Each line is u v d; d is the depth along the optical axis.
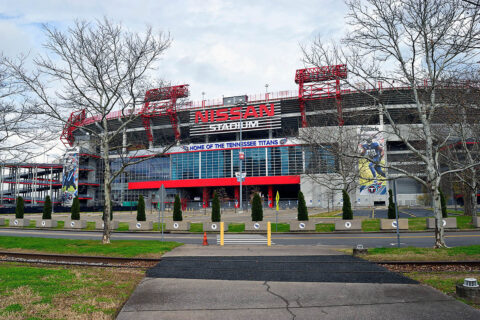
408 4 14.78
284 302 7.40
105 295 8.01
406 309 6.83
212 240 21.39
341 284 8.88
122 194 95.00
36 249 16.88
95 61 18.61
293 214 49.78
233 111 83.81
